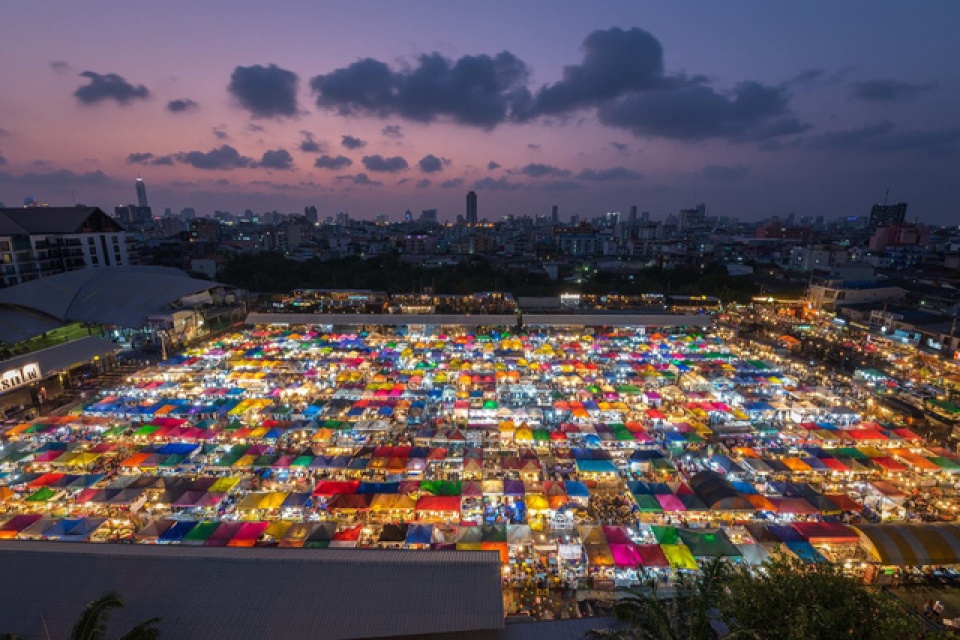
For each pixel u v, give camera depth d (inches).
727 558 1222.3
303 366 2810.0
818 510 1427.2
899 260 7711.6
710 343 3341.5
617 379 2608.3
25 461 1708.9
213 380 2600.9
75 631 754.8
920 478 1675.7
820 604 709.3
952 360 2731.3
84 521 1341.0
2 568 968.9
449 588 940.0
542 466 1710.1
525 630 935.0
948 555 1206.3
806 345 3346.5
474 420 2095.2
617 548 1236.5
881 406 2274.9
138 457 1713.8
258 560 995.9
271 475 1710.1
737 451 1824.6
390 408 2180.1
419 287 5713.6
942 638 666.8
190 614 887.7
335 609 900.0
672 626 819.4
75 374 2758.4
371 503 1421.0
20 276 3937.0
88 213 4547.2
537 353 3051.2
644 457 1742.1
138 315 3363.7
